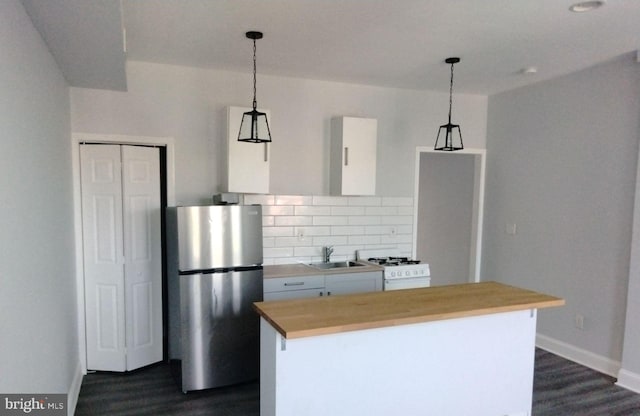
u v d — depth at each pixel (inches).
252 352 143.3
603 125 152.6
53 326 99.3
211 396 135.2
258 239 142.7
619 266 148.1
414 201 195.6
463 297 114.7
